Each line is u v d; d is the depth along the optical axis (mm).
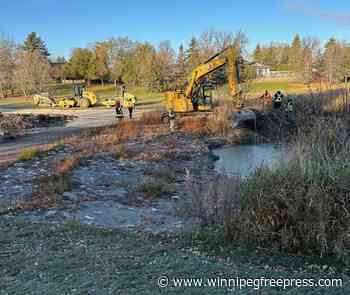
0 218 8961
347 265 6156
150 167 16109
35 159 16766
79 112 43656
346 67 24391
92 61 90188
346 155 7102
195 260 5984
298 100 17484
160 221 9117
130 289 4777
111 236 7539
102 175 14258
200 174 14344
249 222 7102
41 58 82375
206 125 25578
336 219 6547
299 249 6699
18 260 5922
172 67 74125
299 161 7152
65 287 4859
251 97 35219
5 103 65688
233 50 27375
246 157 19000
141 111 40969
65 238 7219
